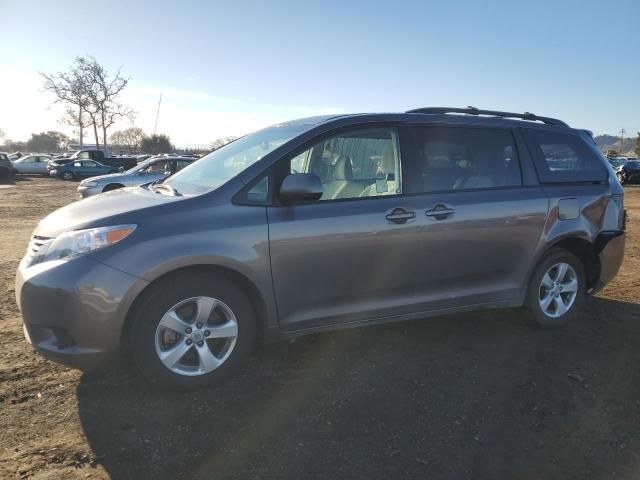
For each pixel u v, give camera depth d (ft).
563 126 15.49
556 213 14.15
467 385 11.39
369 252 11.75
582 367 12.52
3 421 9.50
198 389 10.71
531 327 14.92
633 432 9.89
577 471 8.71
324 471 8.43
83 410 9.95
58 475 8.11
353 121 12.32
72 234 9.91
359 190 12.17
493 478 8.44
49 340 9.96
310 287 11.38
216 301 10.57
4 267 21.01
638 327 15.35
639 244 29.35
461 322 15.21
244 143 13.60
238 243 10.46
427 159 12.77
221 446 8.98
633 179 111.55
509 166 13.92
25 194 65.41
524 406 10.62
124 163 118.11
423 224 12.25
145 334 10.05
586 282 15.43
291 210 11.12
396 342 13.58
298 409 10.21
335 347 13.14
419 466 8.66
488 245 13.21
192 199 10.58
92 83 150.41
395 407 10.40
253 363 12.10
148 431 9.34
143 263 9.75
